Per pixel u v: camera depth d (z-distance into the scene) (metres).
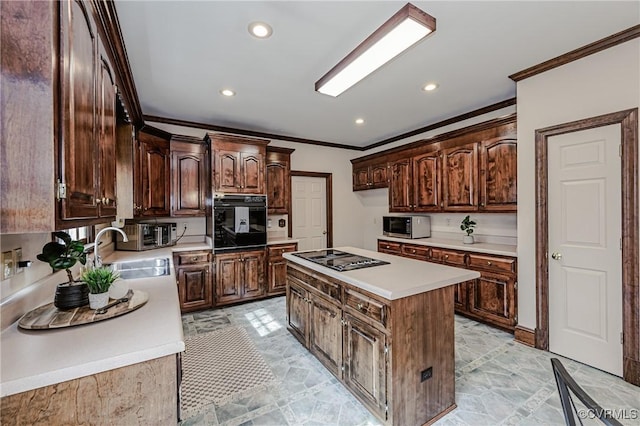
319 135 4.77
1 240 1.13
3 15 0.79
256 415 1.80
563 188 2.44
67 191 0.89
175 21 1.85
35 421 0.85
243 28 1.94
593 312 2.29
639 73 2.02
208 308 3.69
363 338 1.81
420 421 1.70
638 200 2.03
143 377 0.99
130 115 2.55
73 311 1.28
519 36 2.06
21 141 0.80
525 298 2.71
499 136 3.16
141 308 1.38
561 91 2.40
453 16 1.83
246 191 3.91
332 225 5.35
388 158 4.66
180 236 4.05
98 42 1.33
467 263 3.29
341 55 2.29
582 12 1.81
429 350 1.74
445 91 3.02
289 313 2.93
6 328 1.13
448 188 3.71
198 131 4.10
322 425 1.71
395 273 1.95
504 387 2.05
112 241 3.23
